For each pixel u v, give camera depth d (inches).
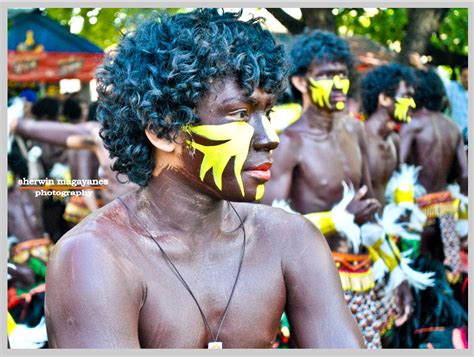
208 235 63.3
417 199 176.9
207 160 60.9
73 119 172.9
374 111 164.7
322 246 65.6
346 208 147.2
